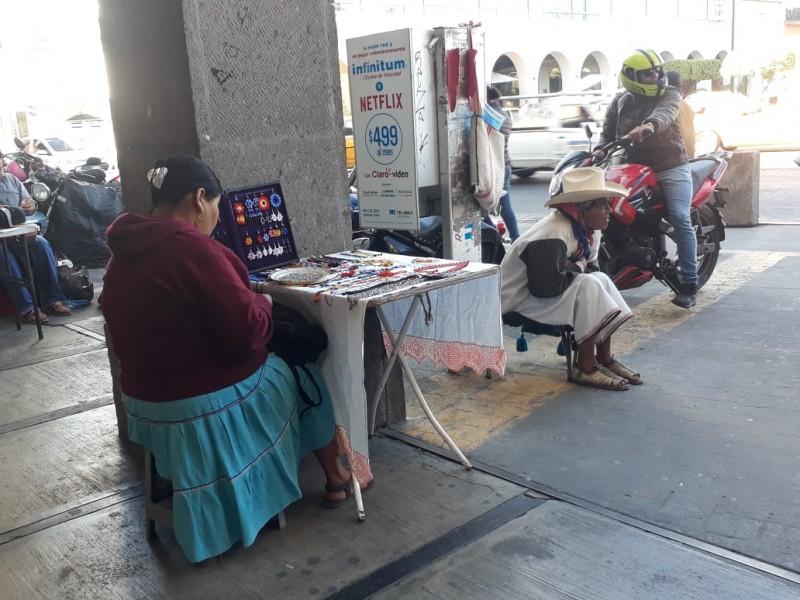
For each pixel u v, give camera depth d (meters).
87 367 5.07
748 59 30.77
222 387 2.61
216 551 2.69
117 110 3.54
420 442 3.58
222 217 3.24
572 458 3.31
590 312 3.93
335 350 2.83
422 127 4.61
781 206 9.35
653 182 5.15
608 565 2.54
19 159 9.59
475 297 3.40
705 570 2.48
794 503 2.83
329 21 3.55
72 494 3.34
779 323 4.88
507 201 7.34
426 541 2.77
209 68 3.14
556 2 27.22
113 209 8.52
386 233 5.45
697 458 3.22
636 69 5.10
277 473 2.83
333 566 2.66
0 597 2.63
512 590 2.46
